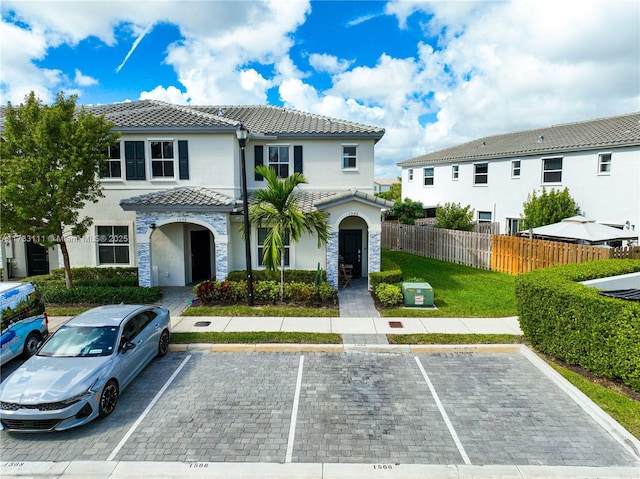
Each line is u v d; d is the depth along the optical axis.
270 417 7.68
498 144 29.58
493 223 26.38
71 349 8.30
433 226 26.45
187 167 17.34
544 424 7.46
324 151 19.00
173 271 17.58
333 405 8.09
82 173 14.16
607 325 8.51
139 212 15.63
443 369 9.69
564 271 11.90
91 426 7.40
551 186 23.89
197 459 6.51
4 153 13.25
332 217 16.17
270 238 14.08
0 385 7.42
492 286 17.19
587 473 6.20
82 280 16.20
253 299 14.26
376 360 10.19
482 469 6.29
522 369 9.70
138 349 9.08
